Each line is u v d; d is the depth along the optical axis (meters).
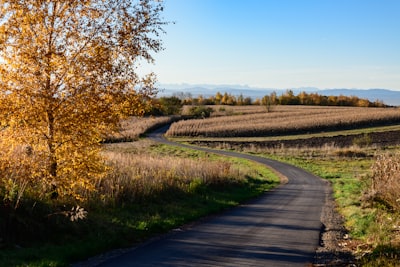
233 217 14.67
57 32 10.11
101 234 10.07
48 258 7.94
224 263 8.44
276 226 12.99
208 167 23.27
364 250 9.70
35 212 9.42
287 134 76.38
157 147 53.97
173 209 14.58
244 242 10.52
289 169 40.19
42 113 9.88
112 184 13.64
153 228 11.59
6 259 7.58
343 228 12.92
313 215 15.57
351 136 70.44
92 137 10.59
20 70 9.59
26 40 9.72
